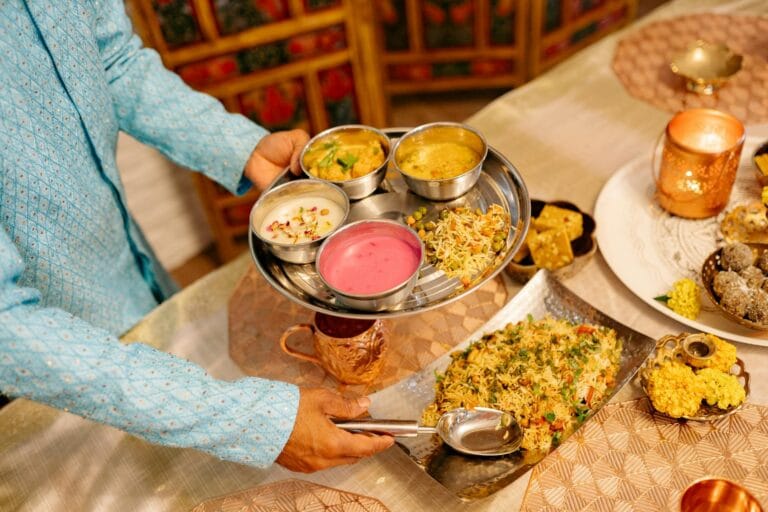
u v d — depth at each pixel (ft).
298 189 4.34
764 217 4.22
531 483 3.35
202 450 3.26
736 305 3.70
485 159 4.50
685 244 4.41
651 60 6.04
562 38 11.33
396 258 3.90
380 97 9.96
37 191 4.05
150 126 4.80
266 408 3.22
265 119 9.41
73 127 4.24
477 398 3.56
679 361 3.64
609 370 3.65
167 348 4.43
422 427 3.40
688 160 4.18
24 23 3.88
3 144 3.81
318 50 9.03
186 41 8.34
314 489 3.55
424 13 10.97
